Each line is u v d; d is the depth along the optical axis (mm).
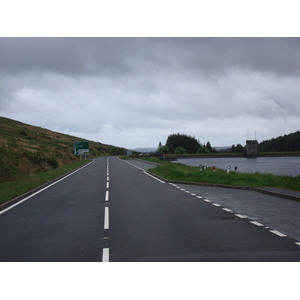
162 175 27094
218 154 187125
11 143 40156
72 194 16344
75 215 10688
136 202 13375
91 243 7203
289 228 8508
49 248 6848
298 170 60906
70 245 7059
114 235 7898
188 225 8953
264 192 15953
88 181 23703
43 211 11547
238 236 7680
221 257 6164
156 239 7469
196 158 194750
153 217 10148
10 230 8609
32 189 17859
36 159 40031
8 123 143500
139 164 55281
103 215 10586
